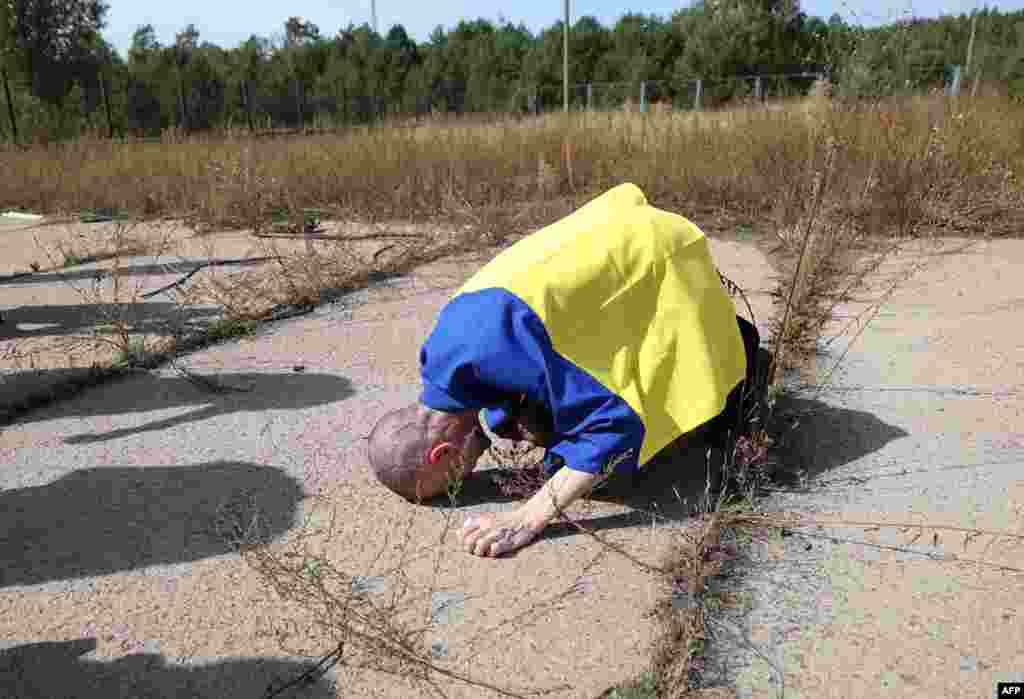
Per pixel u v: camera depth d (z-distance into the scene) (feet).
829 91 21.42
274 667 8.25
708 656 8.18
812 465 11.70
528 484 10.90
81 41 85.76
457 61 109.70
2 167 43.45
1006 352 15.58
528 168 35.50
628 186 12.35
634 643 8.38
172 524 10.78
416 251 25.52
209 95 91.61
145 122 86.33
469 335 9.92
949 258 22.86
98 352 17.24
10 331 19.02
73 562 10.03
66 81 84.12
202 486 11.71
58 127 71.67
